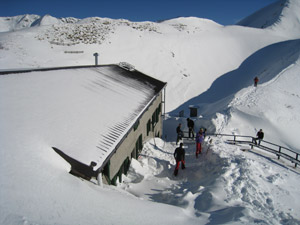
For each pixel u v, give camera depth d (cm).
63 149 464
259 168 838
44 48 3619
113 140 584
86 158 466
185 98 3162
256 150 1207
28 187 333
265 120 1856
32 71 876
